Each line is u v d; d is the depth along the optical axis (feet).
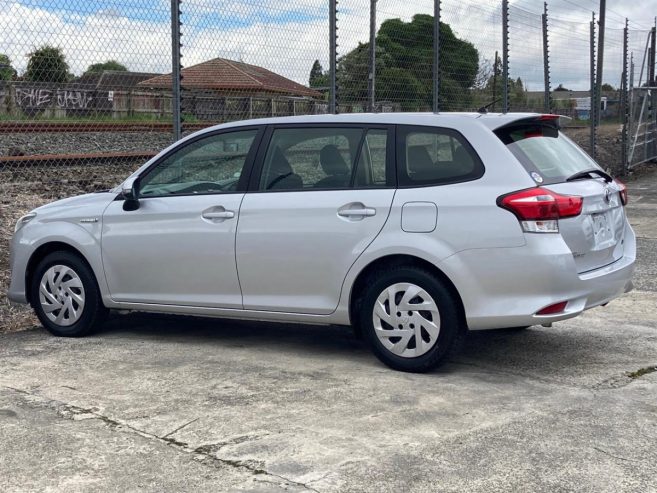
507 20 45.62
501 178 16.79
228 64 32.78
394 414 15.16
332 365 18.47
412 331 17.46
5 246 30.14
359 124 18.58
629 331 21.50
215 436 14.11
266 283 18.97
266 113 33.58
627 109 67.21
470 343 20.39
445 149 17.54
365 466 12.85
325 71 33.14
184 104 31.53
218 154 19.94
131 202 20.33
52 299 21.33
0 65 25.70
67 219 21.18
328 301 18.38
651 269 29.71
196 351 19.79
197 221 19.58
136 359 19.06
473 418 14.96
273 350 19.88
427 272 17.25
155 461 13.10
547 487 12.15
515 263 16.43
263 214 18.85
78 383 17.15
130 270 20.47
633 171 69.21
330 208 18.16
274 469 12.75
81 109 34.22
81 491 12.07
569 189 17.08
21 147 49.88
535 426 14.56
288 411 15.34
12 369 18.22
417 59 39.17
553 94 59.72
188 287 19.90
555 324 22.27
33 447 13.67
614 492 12.00
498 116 17.88
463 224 16.80
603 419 14.90
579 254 16.97
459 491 12.02
